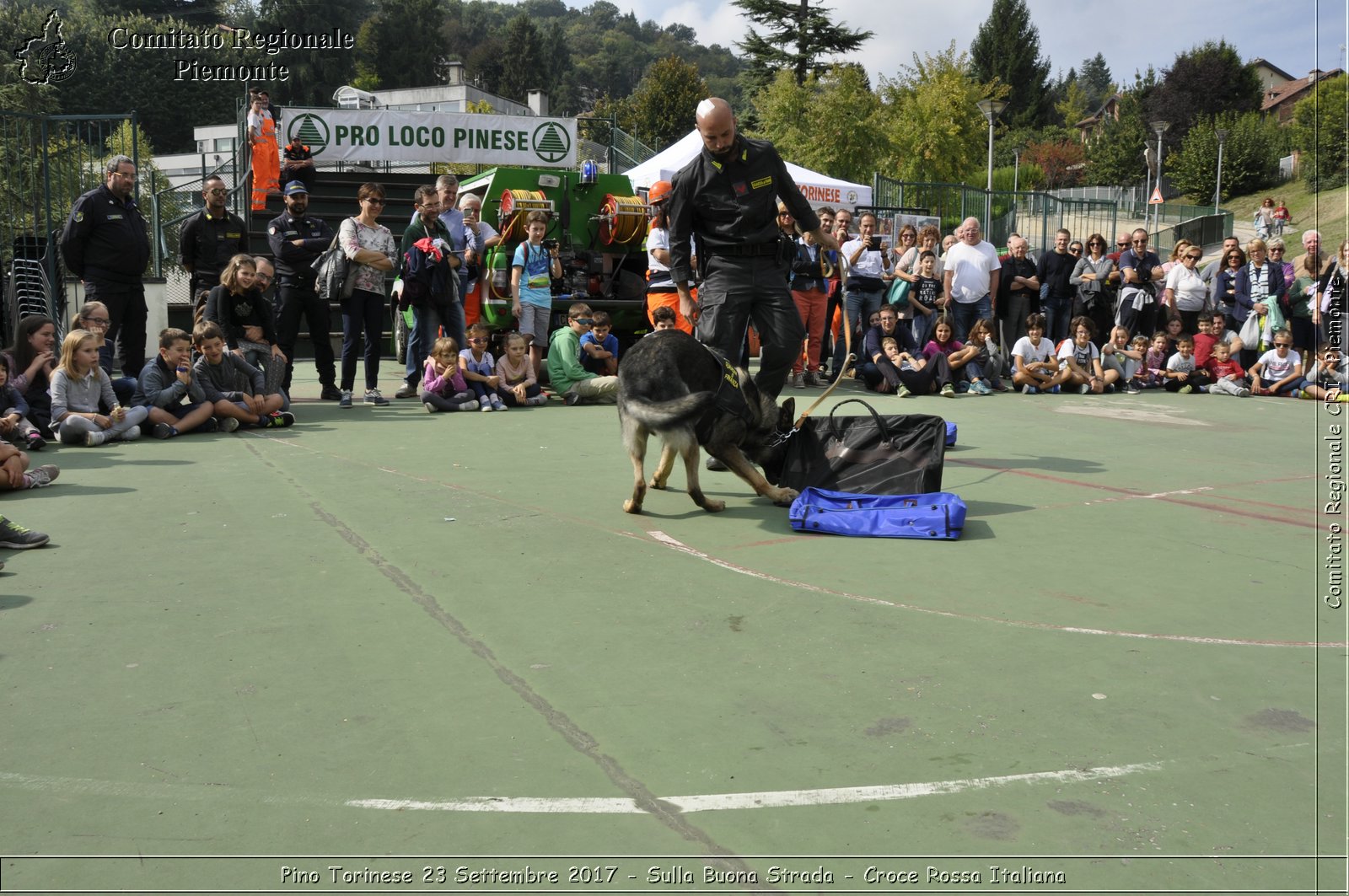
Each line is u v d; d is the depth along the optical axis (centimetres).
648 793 213
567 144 1670
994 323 1170
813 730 244
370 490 518
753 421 487
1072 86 8738
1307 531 459
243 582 358
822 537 436
